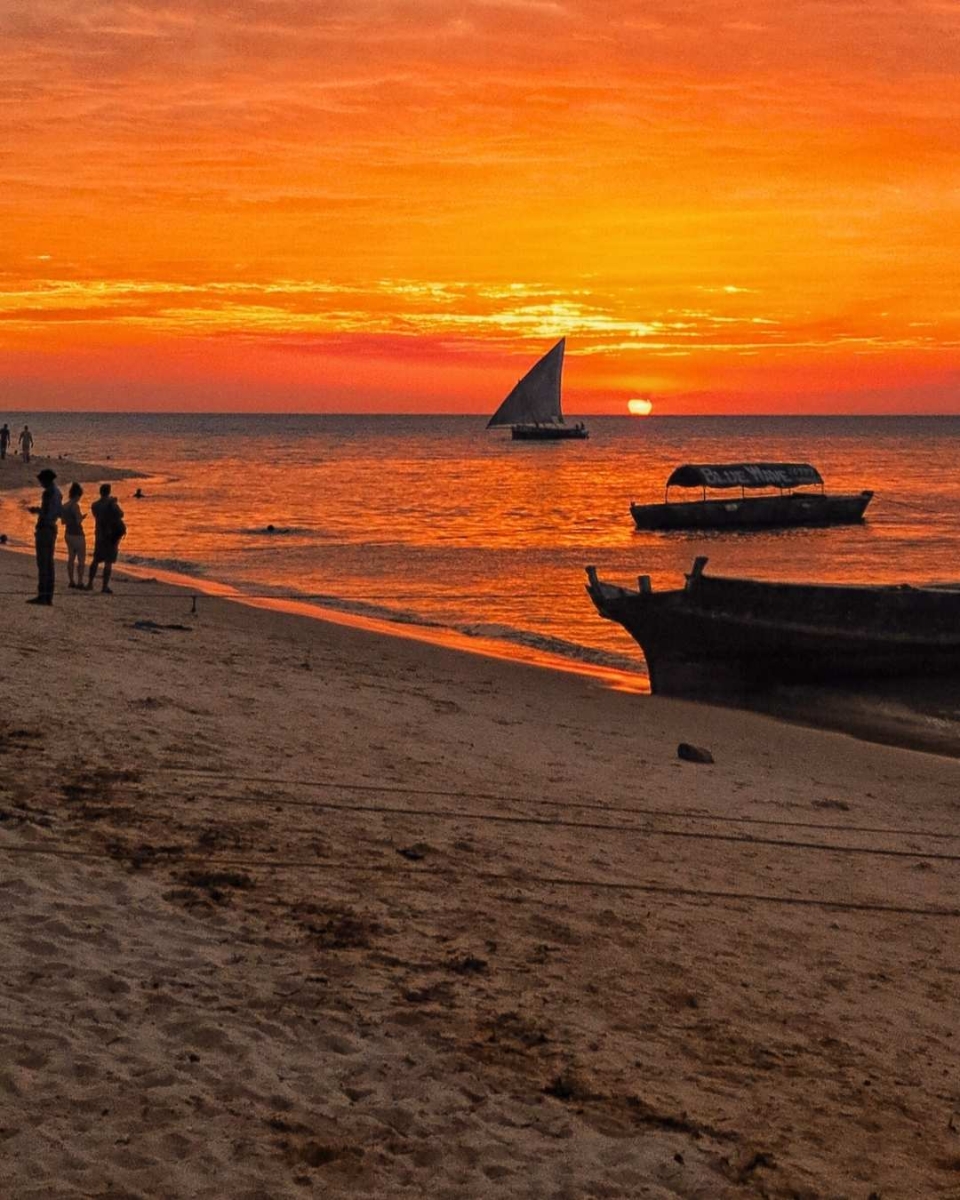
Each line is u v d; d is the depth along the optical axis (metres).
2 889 7.03
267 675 15.51
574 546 47.19
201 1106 5.05
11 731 10.52
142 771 9.84
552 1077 5.70
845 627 19.28
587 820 10.20
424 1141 5.01
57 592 22.50
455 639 23.42
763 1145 5.32
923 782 13.80
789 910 8.60
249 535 47.16
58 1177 4.41
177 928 6.87
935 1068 6.41
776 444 184.38
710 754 13.57
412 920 7.48
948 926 8.67
